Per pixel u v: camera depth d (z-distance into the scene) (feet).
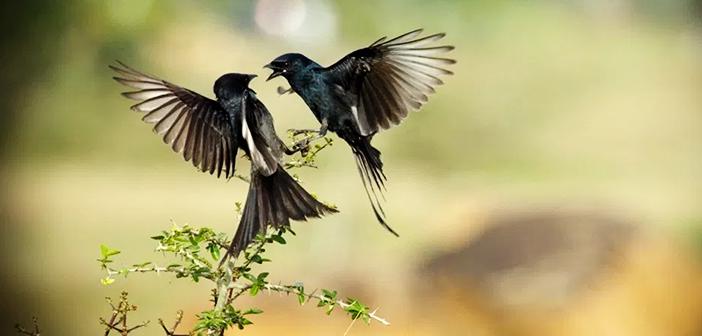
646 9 102.53
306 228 58.90
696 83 94.79
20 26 71.77
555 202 46.37
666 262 40.70
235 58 94.22
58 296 52.42
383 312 43.29
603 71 95.96
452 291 42.19
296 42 97.35
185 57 89.25
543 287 40.19
